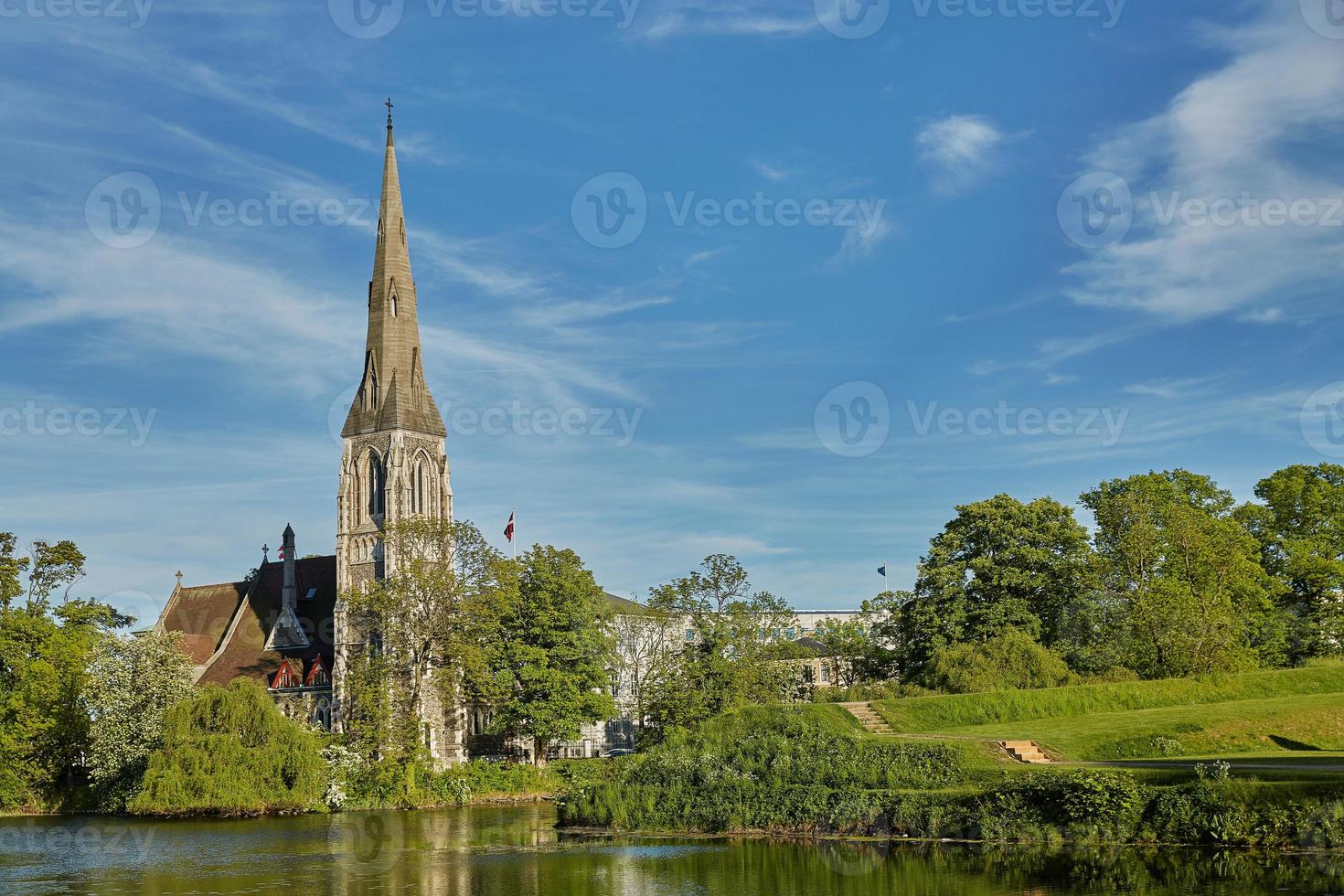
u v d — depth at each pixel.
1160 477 115.94
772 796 65.94
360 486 137.38
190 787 89.25
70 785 105.81
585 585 116.00
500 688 109.44
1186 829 53.28
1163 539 103.00
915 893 47.66
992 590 105.44
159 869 62.00
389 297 139.25
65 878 59.56
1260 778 54.00
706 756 70.69
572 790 76.19
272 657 142.12
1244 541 105.69
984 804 58.50
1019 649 91.94
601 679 114.50
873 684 104.62
